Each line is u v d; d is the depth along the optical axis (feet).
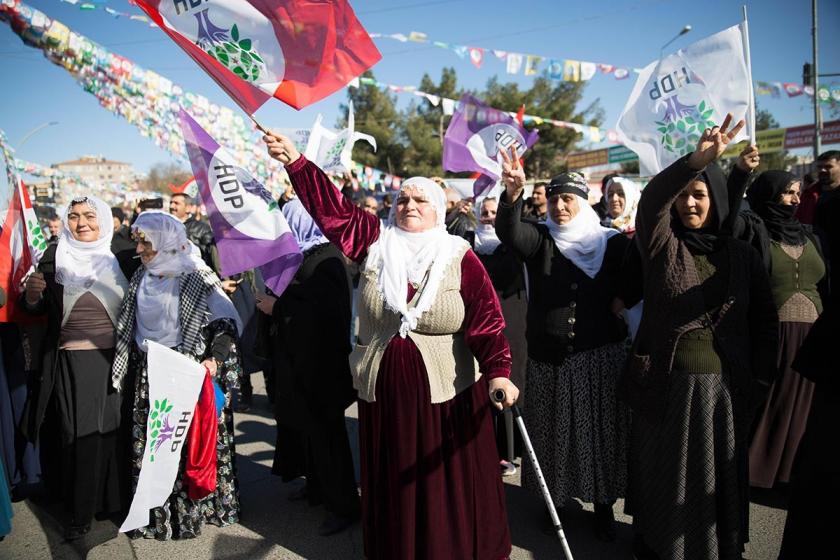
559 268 9.35
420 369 7.39
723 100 9.34
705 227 7.88
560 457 9.25
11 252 10.19
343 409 10.10
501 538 7.80
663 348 7.74
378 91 109.60
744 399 7.66
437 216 8.06
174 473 9.44
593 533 9.75
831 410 6.93
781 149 78.07
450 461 7.44
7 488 9.86
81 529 9.88
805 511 7.18
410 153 105.29
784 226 10.85
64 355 9.87
